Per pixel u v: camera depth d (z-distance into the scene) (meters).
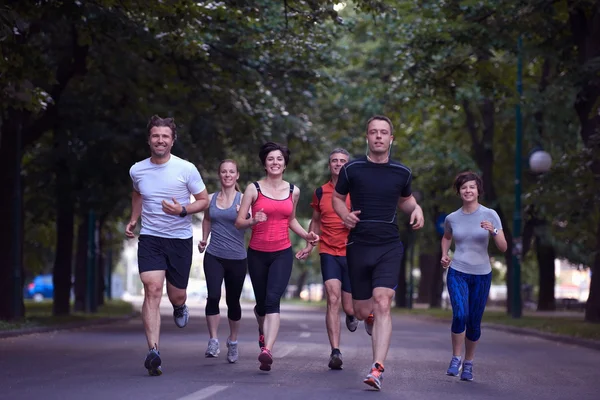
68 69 32.72
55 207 37.00
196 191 13.52
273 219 14.21
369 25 46.47
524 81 42.00
